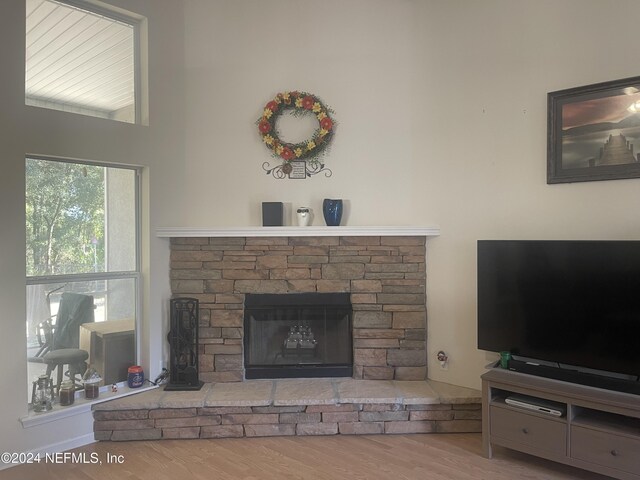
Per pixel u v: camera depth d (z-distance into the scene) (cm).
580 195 277
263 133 353
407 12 348
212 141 357
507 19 306
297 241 348
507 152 307
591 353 250
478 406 302
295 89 359
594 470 234
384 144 353
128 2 325
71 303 307
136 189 341
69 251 306
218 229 337
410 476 250
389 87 352
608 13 267
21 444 271
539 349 270
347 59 355
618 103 261
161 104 344
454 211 331
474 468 258
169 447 289
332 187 358
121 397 309
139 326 341
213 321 346
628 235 261
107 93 331
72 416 290
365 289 345
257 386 332
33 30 294
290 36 358
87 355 312
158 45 342
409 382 336
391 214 352
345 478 248
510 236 305
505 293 282
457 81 329
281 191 361
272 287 348
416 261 343
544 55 291
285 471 256
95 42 323
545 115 291
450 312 334
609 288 243
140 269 343
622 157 260
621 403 225
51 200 297
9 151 268
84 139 302
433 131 339
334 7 355
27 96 291
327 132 349
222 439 300
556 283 262
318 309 351
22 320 274
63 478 251
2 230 266
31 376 287
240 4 356
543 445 249
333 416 304
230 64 357
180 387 323
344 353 354
